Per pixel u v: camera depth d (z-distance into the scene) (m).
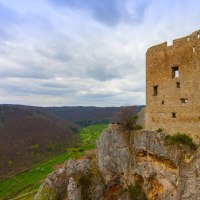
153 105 47.72
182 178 38.72
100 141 55.81
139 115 53.22
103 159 54.25
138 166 46.94
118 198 49.78
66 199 55.12
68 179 57.59
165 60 46.09
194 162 38.09
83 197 54.19
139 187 46.69
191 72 42.28
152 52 48.44
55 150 160.88
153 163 44.41
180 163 39.38
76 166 58.44
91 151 124.00
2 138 154.38
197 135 40.72
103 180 53.56
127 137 50.72
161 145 43.16
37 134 174.50
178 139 41.53
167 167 42.06
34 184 112.69
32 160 144.50
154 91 47.94
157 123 46.78
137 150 47.50
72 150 150.25
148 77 49.03
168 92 45.31
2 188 114.69
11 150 148.12
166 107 45.50
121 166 50.66
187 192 37.88
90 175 56.31
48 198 55.97
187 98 42.59
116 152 51.84
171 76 45.09
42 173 125.44
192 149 39.75
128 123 52.28
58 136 183.62
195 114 41.41
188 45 42.91
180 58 43.91
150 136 45.25
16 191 108.88
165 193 41.66
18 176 126.44
